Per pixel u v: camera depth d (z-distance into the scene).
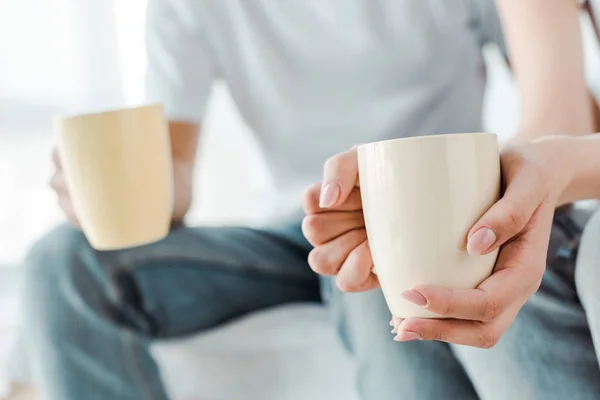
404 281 0.76
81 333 1.10
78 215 1.04
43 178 2.14
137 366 1.11
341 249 0.83
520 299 0.76
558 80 1.01
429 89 1.33
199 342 1.30
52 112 2.15
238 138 2.28
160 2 1.41
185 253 1.23
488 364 0.90
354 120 1.35
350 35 1.33
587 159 0.79
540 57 1.03
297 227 1.31
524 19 1.05
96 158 0.99
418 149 0.74
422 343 0.97
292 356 1.29
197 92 1.41
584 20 1.08
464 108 1.36
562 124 0.99
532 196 0.75
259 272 1.29
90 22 2.17
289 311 1.34
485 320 0.75
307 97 1.36
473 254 0.74
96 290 1.14
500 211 0.74
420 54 1.32
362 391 1.04
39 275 1.12
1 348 1.69
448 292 0.74
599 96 1.08
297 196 1.37
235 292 1.28
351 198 0.82
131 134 1.00
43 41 2.14
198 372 1.31
